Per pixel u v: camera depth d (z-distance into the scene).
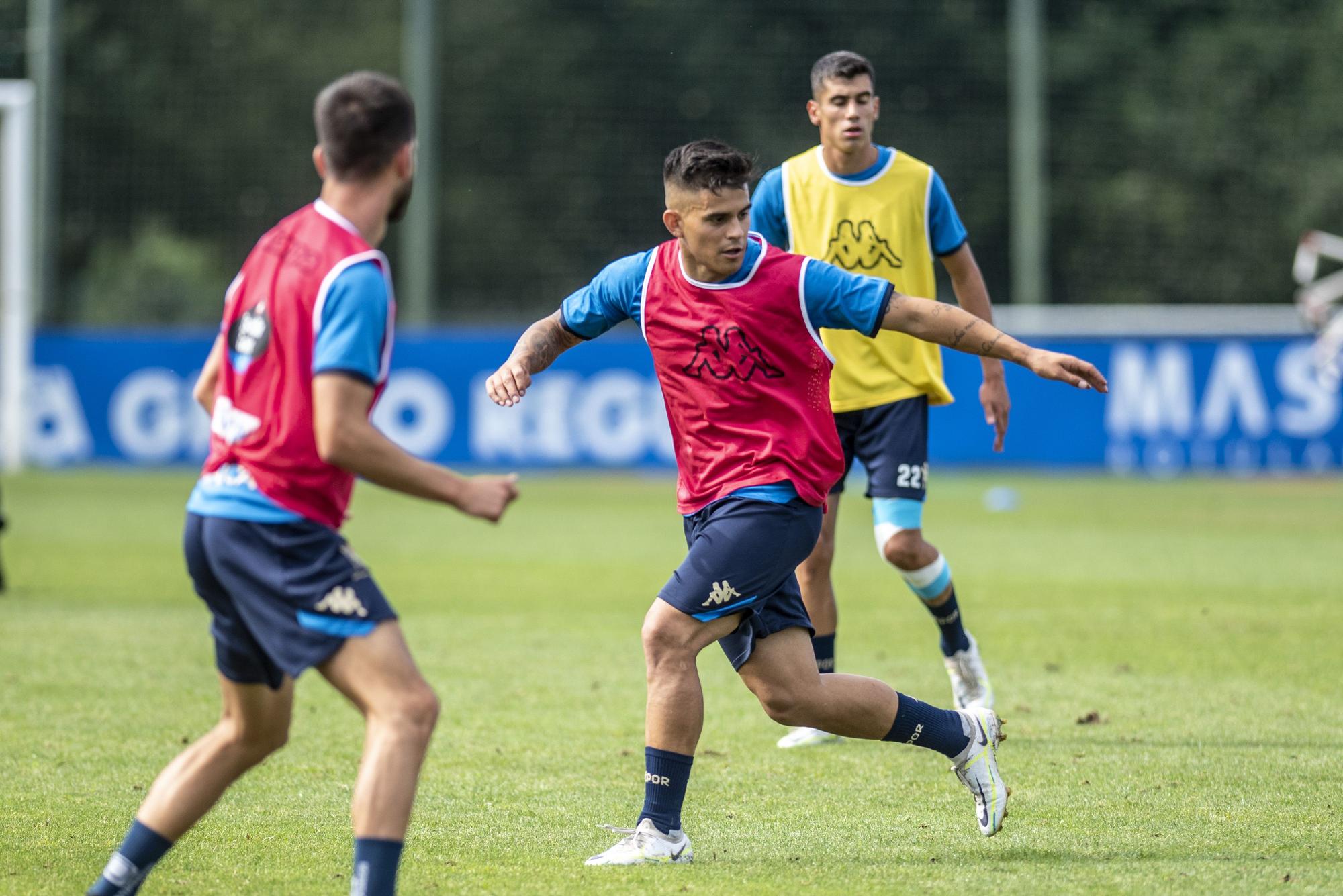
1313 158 89.00
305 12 89.25
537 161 88.44
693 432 15.54
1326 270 87.56
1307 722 21.39
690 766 15.12
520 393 15.70
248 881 14.16
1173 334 69.81
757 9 88.69
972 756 15.59
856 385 22.23
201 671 25.45
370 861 11.56
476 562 42.09
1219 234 88.56
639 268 15.65
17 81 82.94
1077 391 69.56
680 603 14.97
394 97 12.23
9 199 68.50
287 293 11.91
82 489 62.84
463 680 24.97
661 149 88.94
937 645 28.67
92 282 84.88
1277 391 69.69
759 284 15.06
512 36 88.62
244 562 11.93
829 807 17.17
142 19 86.75
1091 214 88.19
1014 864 14.63
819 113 22.66
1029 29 76.06
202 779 12.66
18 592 34.88
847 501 58.94
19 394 68.81
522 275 88.19
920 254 23.02
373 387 11.78
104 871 12.76
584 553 44.31
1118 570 39.44
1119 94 88.62
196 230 87.25
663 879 14.17
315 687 24.56
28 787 17.77
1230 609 32.44
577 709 22.64
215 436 12.36
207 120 87.12
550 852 15.28
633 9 88.88
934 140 87.56
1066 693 23.66
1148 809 16.73
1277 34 89.62
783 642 15.41
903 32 87.25
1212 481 68.69
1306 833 15.69
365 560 42.56
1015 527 50.56
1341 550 44.06
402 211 12.70
